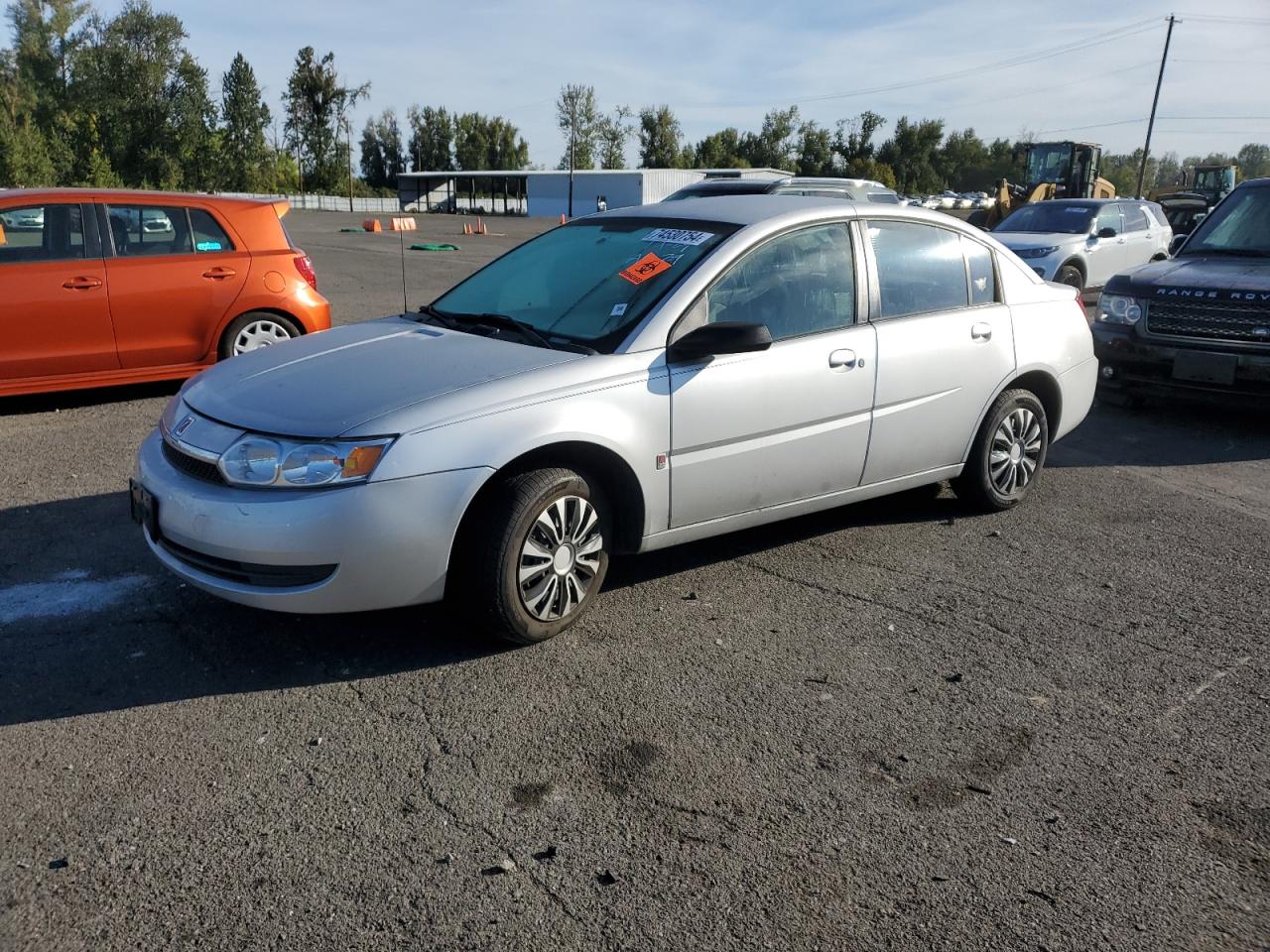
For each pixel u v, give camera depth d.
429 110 114.31
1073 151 28.72
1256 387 7.32
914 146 97.69
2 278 7.08
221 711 3.46
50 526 5.13
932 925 2.54
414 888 2.63
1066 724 3.53
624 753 3.28
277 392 3.87
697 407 4.16
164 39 72.06
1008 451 5.61
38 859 2.71
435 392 3.73
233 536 3.52
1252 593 4.72
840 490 4.87
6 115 57.03
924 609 4.45
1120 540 5.39
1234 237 8.52
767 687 3.72
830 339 4.62
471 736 3.35
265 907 2.55
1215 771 3.27
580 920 2.53
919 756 3.31
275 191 79.81
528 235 38.97
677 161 92.06
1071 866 2.79
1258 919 2.60
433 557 3.60
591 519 4.00
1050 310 5.73
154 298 7.63
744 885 2.67
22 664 3.72
